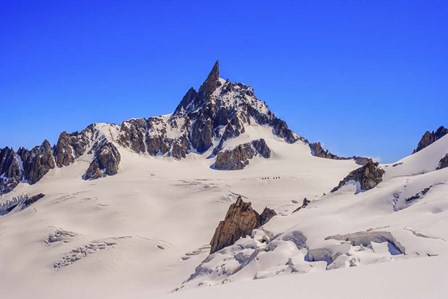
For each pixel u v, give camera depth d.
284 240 78.25
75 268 135.88
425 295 25.67
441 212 68.06
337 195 113.81
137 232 169.62
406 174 112.25
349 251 58.81
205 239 160.38
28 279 133.12
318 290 31.16
